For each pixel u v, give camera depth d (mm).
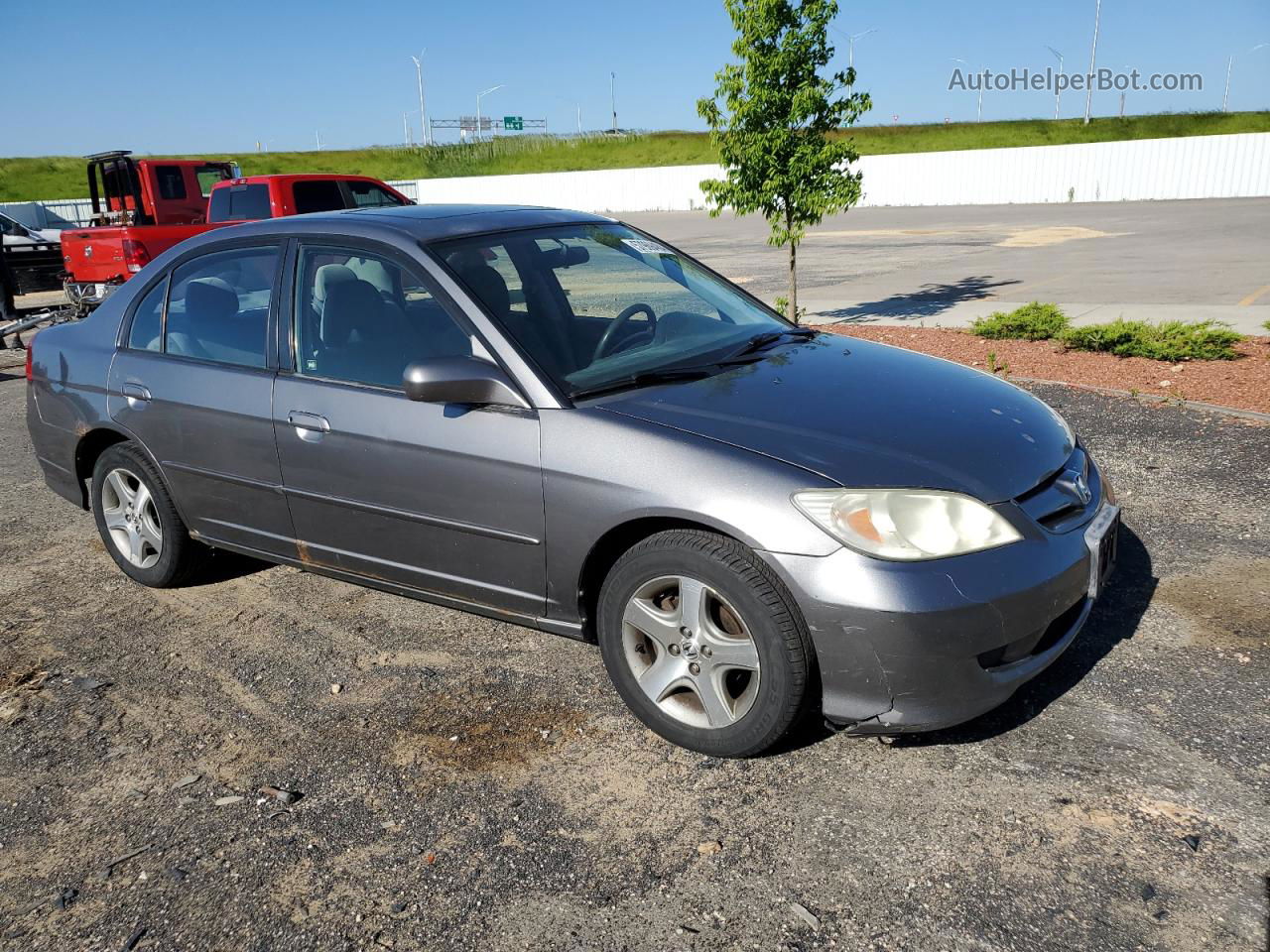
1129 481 5258
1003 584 2750
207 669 3908
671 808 2885
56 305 16312
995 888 2484
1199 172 30469
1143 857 2557
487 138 69312
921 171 34938
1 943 2512
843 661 2771
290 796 3045
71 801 3090
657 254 4410
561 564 3258
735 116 10094
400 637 4102
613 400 3254
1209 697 3244
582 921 2467
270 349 3945
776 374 3510
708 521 2887
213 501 4230
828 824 2766
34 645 4203
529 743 3268
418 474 3488
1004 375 7656
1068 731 3121
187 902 2617
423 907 2549
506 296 3557
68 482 4891
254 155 66250
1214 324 9117
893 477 2830
